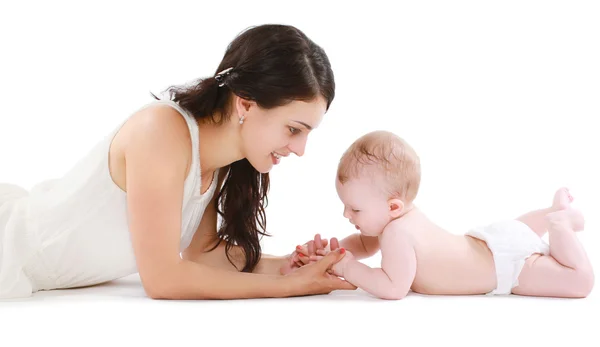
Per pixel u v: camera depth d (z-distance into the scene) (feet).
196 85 12.07
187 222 12.59
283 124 11.53
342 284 12.14
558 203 13.01
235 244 13.82
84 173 12.20
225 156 12.19
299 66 11.30
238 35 12.01
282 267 13.46
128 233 12.24
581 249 12.14
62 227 12.24
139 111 12.01
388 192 12.22
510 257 12.21
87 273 12.61
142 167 11.29
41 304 11.32
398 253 11.96
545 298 12.08
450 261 12.12
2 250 12.18
